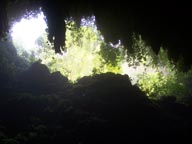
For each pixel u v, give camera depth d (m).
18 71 15.29
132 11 11.75
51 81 14.86
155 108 13.72
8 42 16.00
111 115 12.77
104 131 12.02
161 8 11.38
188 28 11.63
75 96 13.69
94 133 11.88
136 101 13.41
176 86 18.44
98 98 13.45
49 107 13.16
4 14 12.36
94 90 13.75
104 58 17.92
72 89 14.20
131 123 12.59
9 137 11.73
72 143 11.55
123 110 12.98
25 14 14.91
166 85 18.50
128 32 12.60
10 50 15.98
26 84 14.50
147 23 11.90
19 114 12.84
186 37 11.90
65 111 12.77
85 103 13.27
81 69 19.12
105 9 12.02
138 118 12.90
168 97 15.59
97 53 18.53
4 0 12.16
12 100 13.26
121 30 12.58
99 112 12.87
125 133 12.24
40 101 13.34
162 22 11.73
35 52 19.23
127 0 11.48
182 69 14.25
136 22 12.05
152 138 12.52
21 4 14.34
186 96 18.41
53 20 11.96
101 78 14.39
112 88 13.79
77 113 12.62
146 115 13.14
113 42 13.06
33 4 14.23
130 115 12.89
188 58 12.53
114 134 12.07
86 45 18.88
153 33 12.05
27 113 12.91
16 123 12.48
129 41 12.98
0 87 13.90
